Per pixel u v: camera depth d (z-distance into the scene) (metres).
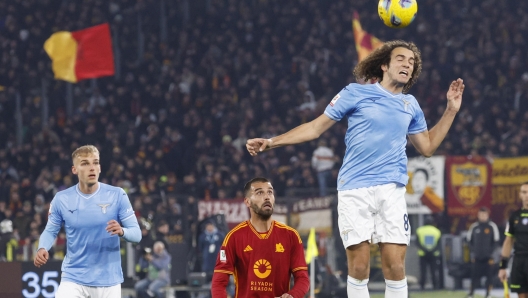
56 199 8.02
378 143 6.32
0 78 27.56
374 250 18.78
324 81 27.42
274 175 22.19
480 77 28.16
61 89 27.53
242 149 24.59
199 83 27.45
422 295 18.38
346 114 6.45
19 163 23.97
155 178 22.25
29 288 13.25
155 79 28.52
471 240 17.89
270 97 26.92
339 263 18.02
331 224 18.09
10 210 20.23
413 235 19.83
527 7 32.06
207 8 32.06
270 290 6.76
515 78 28.47
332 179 21.97
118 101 27.06
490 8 31.45
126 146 24.41
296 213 18.23
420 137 6.63
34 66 28.66
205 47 29.75
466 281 21.34
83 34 22.31
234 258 6.82
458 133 24.27
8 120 26.05
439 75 28.03
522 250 11.84
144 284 16.16
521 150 23.56
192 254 16.78
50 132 24.66
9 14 29.97
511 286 12.05
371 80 6.74
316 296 16.42
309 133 6.37
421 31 29.95
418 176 19.64
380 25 30.34
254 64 28.44
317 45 29.25
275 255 6.77
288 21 30.52
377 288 18.53
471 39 30.06
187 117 25.62
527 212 11.91
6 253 17.56
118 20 30.16
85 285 7.90
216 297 6.67
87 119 26.11
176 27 30.78
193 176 22.92
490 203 19.86
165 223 17.28
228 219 19.61
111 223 7.63
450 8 32.03
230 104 26.83
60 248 17.55
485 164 19.89
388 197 6.30
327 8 31.83
